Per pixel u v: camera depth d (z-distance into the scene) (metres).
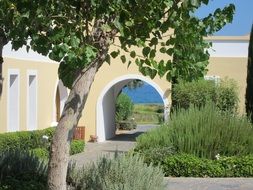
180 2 6.06
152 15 6.13
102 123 29.52
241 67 28.64
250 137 16.58
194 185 13.88
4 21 6.20
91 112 29.05
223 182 14.51
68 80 6.36
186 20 6.16
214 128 16.53
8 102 21.23
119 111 37.81
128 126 37.69
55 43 5.66
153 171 9.34
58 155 6.54
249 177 15.52
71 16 5.80
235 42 28.72
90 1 5.72
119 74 28.80
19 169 8.95
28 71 23.27
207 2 5.82
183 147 16.38
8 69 21.08
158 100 83.06
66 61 5.65
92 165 9.50
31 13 5.55
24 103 22.81
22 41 6.09
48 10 5.68
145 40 6.27
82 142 23.78
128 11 5.94
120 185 8.58
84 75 6.48
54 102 27.12
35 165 9.27
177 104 24.83
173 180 14.70
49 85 26.25
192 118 16.89
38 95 24.59
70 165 9.53
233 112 18.64
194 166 15.47
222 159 15.70
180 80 6.63
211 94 24.77
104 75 29.00
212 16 6.37
